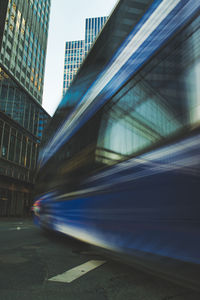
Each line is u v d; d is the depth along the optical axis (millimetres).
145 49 3820
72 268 5094
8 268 5008
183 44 3080
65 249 7660
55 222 8266
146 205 3324
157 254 3053
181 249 2674
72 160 6754
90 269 5016
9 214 36344
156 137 3277
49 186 9641
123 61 4434
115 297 3375
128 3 4566
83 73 6703
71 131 7113
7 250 7324
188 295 3463
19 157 39281
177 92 3029
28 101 42625
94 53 6008
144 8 4023
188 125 2789
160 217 3039
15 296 3361
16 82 38969
